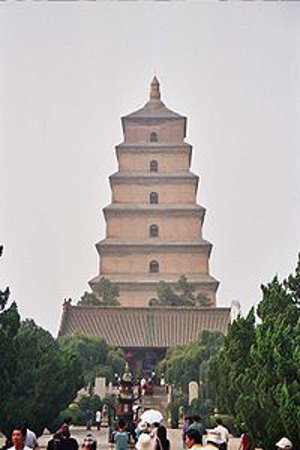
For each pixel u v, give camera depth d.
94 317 105.94
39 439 55.06
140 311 107.12
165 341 102.94
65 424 27.16
